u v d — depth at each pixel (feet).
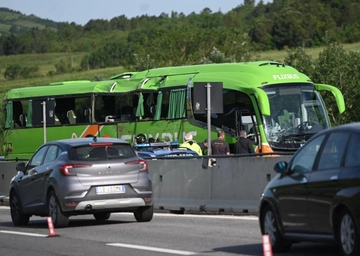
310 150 55.31
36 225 90.84
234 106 145.48
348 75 205.98
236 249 60.80
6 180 138.21
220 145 129.49
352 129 51.85
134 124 164.66
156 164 107.14
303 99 144.36
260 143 140.87
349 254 49.47
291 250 59.16
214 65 153.89
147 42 433.48
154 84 162.09
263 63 149.69
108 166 81.35
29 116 186.91
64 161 81.46
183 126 154.92
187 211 100.17
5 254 64.18
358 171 49.14
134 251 61.82
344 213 50.01
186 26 428.97
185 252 59.88
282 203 56.70
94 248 65.05
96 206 80.33
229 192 94.38
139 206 82.33
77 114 175.94
